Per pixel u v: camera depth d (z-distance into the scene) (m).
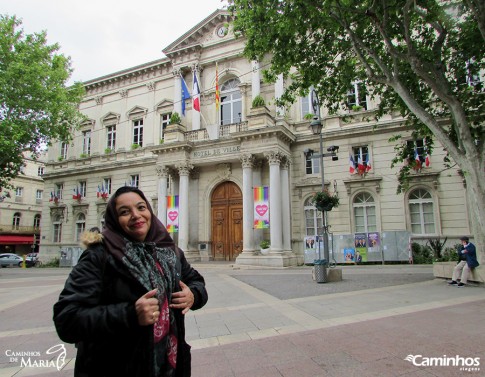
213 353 4.72
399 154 15.20
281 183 21.19
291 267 19.00
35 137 24.20
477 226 10.16
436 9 10.67
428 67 11.00
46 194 31.61
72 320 1.64
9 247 42.91
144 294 1.84
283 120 21.89
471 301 7.72
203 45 25.88
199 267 20.28
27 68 21.88
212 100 25.47
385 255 18.69
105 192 28.16
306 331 5.66
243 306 8.15
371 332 5.43
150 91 28.48
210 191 23.89
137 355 1.74
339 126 21.52
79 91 26.41
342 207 20.64
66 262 27.59
